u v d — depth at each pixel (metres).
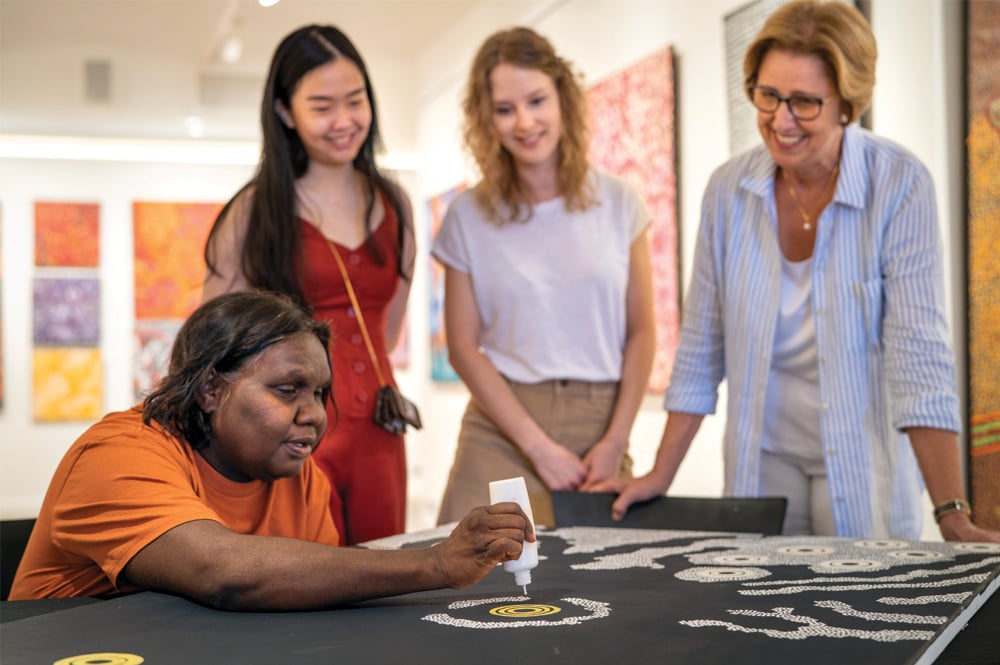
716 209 2.52
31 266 10.50
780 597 1.36
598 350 2.88
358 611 1.31
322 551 1.32
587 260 2.87
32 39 9.18
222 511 1.59
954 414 2.16
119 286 10.68
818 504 2.42
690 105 5.20
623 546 1.90
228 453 1.55
